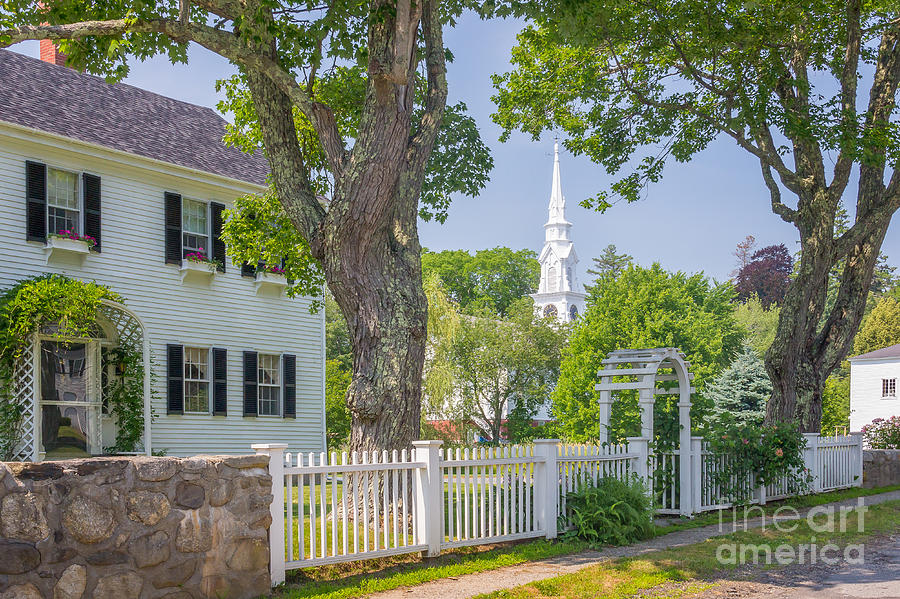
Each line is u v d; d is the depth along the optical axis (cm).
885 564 882
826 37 1764
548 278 9869
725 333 4119
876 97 1755
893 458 1939
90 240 1723
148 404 1755
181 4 1016
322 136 1048
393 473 842
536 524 1001
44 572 569
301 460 756
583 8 1148
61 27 970
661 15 1639
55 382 1669
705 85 1717
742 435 1404
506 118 1978
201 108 2392
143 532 626
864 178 1791
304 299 2252
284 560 740
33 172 1667
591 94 1844
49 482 580
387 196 988
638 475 1183
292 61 1196
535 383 3456
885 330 5850
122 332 1750
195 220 2011
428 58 1109
